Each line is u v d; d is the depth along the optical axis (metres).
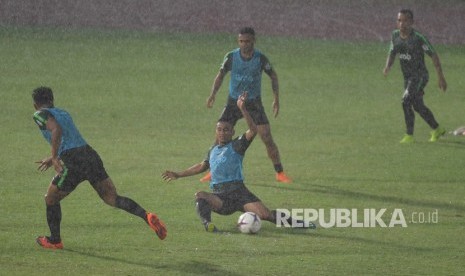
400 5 116.00
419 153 57.78
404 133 64.31
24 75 79.88
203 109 70.50
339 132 63.91
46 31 98.25
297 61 91.25
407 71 60.59
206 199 39.66
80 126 63.16
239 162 39.94
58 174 35.28
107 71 83.12
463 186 49.19
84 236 38.12
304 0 114.44
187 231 39.22
